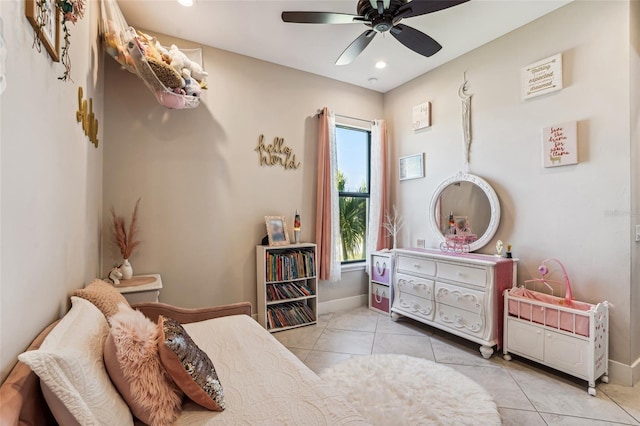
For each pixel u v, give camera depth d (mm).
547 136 2619
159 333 1234
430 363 2504
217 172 3178
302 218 3699
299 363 1513
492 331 2605
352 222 4203
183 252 3012
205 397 1148
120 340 1099
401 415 1828
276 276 3287
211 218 3148
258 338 1809
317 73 3768
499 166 2988
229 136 3242
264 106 3445
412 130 3912
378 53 3283
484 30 2867
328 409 1141
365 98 4184
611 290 2271
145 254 2842
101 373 1018
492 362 2533
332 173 3770
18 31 873
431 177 3672
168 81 2312
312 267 3508
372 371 2363
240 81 3301
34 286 1007
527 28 2762
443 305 2994
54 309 1224
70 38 1480
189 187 3037
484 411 1875
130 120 2779
